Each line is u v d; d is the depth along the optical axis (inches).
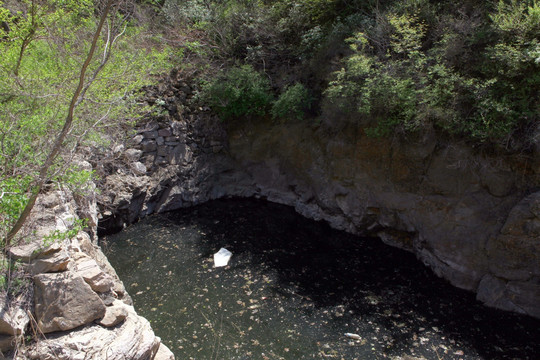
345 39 272.8
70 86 212.1
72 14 263.3
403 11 270.1
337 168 302.2
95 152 277.0
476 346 185.5
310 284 236.4
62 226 150.5
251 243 286.2
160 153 337.1
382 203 277.9
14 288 123.0
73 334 124.2
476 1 248.7
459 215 233.1
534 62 195.8
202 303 216.4
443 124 231.3
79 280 130.0
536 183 206.1
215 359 176.6
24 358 115.9
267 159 360.2
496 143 216.8
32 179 135.8
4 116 156.3
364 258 267.0
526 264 201.6
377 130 254.8
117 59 267.3
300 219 328.2
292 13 337.7
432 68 238.7
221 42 366.3
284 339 190.1
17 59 217.0
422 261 258.1
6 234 130.1
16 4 228.1
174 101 345.7
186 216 331.0
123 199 295.9
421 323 202.2
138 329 136.6
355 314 209.3
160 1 408.5
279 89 339.9
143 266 251.9
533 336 190.7
